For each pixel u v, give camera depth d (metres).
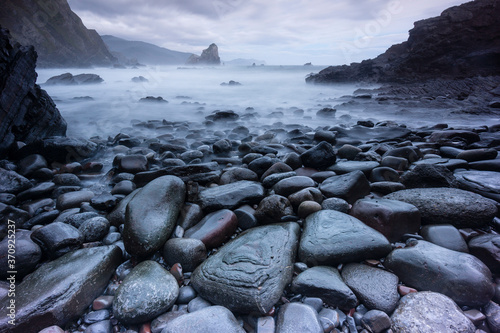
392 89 18.77
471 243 2.32
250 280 1.94
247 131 7.85
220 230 2.58
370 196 3.22
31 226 2.94
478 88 15.38
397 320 1.75
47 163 4.84
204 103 15.66
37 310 1.79
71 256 2.28
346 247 2.24
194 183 3.25
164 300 1.90
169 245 2.36
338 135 7.21
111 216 2.99
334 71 28.28
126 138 6.66
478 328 1.77
